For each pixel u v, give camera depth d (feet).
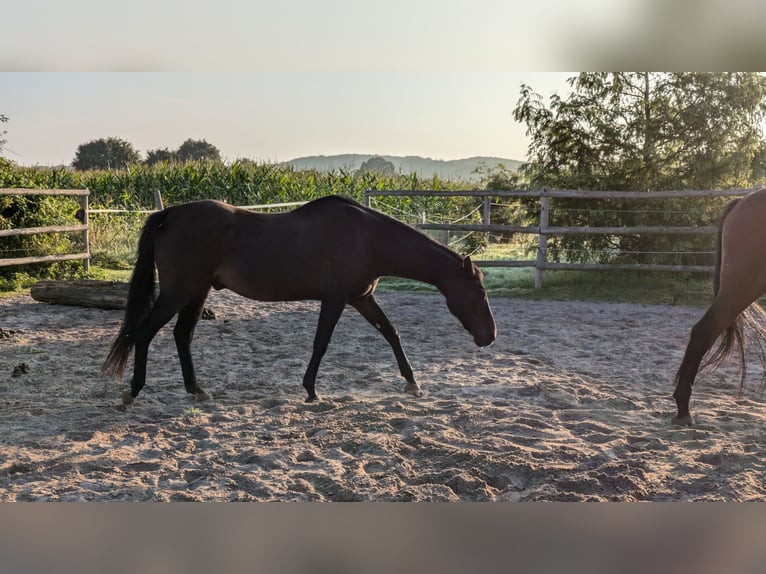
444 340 22.90
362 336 23.16
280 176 66.54
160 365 18.90
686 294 33.42
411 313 28.45
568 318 27.76
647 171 38.45
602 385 17.37
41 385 16.70
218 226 15.07
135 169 68.28
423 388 16.84
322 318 15.49
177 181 66.39
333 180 70.85
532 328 25.30
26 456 11.72
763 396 16.49
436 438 12.88
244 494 10.22
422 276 15.83
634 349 21.94
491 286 36.86
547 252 39.42
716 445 12.51
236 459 11.82
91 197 65.67
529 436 13.20
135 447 12.30
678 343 22.97
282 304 29.94
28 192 34.06
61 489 10.32
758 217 13.75
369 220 15.65
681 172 38.75
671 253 36.01
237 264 15.20
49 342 21.50
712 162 37.68
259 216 15.61
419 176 80.07
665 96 38.45
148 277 15.11
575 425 13.85
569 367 19.36
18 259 32.94
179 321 15.80
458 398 15.94
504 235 52.49
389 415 14.21
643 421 14.29
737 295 13.99
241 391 16.47
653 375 18.54
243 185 65.46
